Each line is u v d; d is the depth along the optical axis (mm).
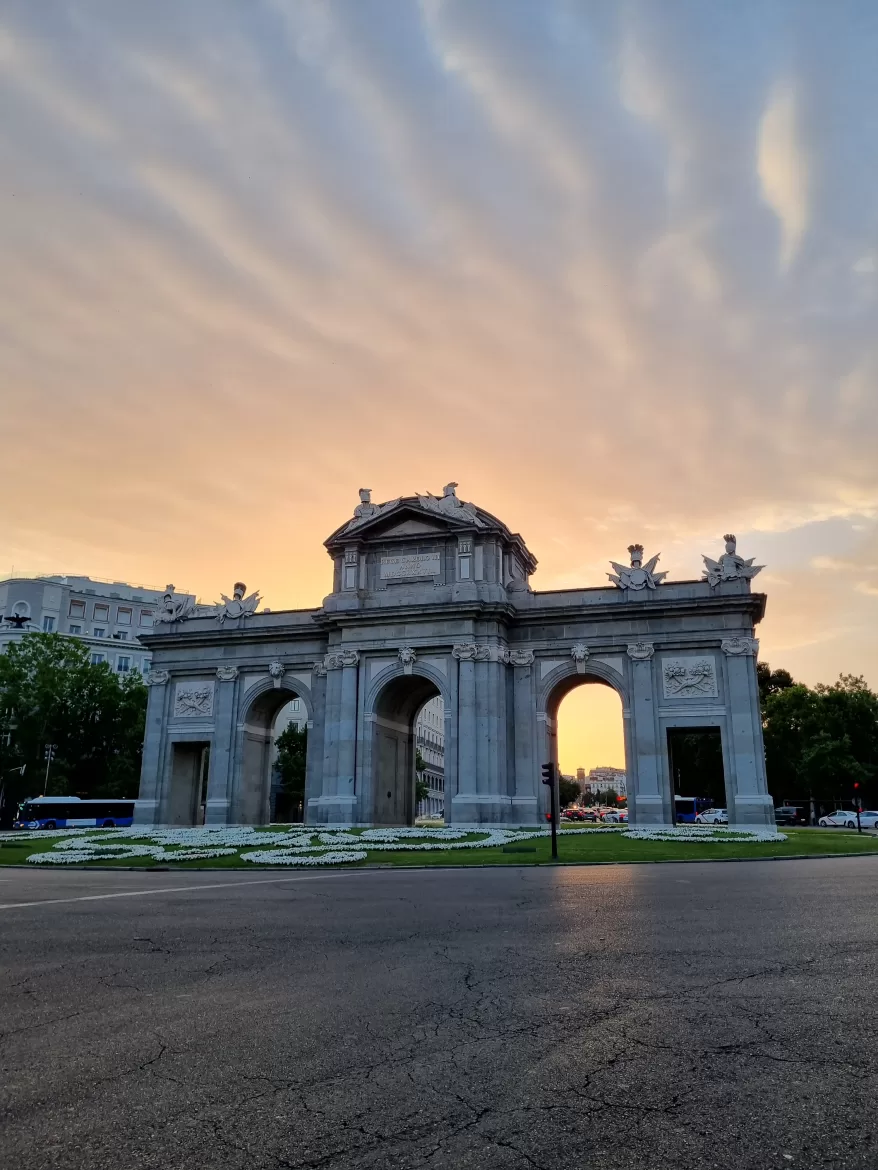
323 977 12062
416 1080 7859
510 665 58562
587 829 51250
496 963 12883
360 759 57625
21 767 100312
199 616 67438
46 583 137500
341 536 61781
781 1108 7148
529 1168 6133
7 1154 6348
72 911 19719
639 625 56812
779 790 106938
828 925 15953
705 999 10594
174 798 65625
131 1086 7738
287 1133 6719
